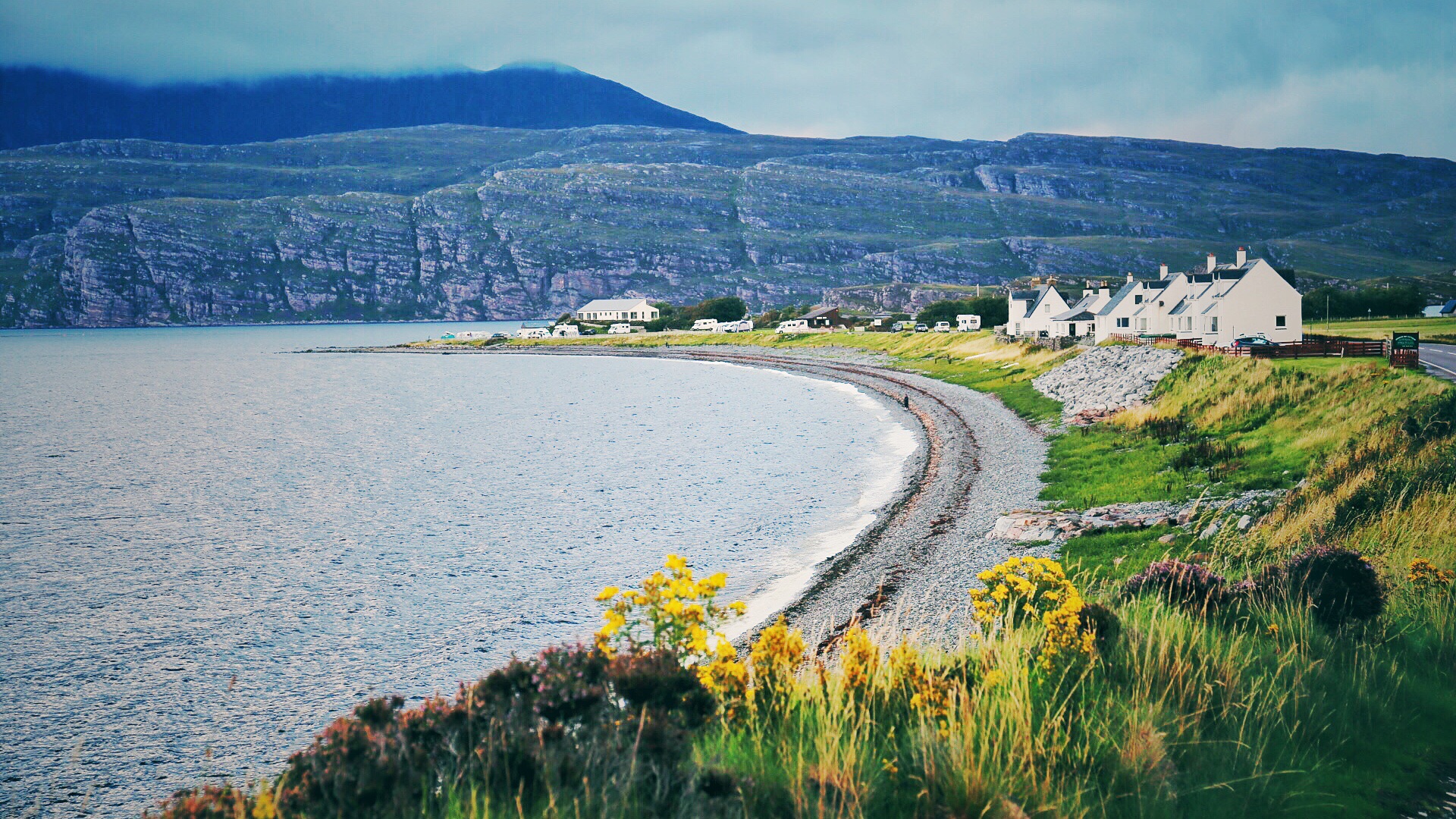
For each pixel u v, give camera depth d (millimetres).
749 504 40375
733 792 7039
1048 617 10594
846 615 23156
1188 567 13695
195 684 22031
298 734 19266
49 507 45344
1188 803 7566
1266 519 23828
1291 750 8555
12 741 19172
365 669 22734
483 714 7660
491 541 35469
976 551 27781
